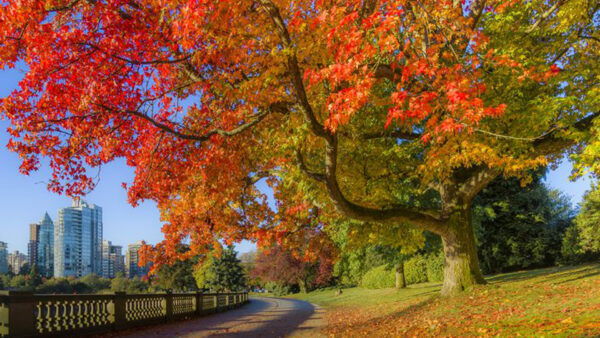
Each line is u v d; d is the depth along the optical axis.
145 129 10.88
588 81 10.52
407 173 14.55
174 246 15.80
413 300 17.80
